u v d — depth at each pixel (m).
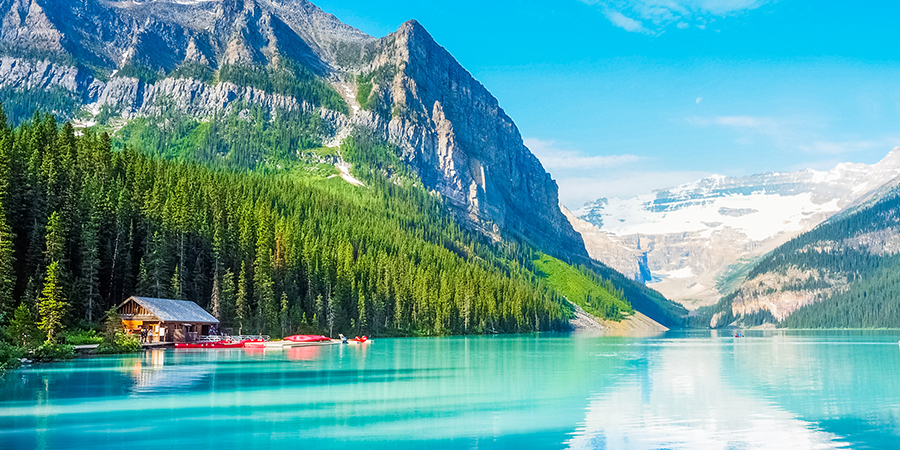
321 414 51.44
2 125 140.38
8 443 40.59
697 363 101.56
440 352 123.94
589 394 63.47
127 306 117.50
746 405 57.75
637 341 195.38
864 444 43.41
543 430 46.78
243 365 87.94
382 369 86.06
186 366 84.31
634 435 45.50
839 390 67.94
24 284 110.69
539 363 98.50
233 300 149.25
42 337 92.69
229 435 43.78
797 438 44.97
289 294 171.62
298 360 98.56
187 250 150.12
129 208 139.75
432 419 50.22
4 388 61.22
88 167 144.75
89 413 49.75
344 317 185.12
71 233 120.19
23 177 117.31
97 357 95.69
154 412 50.81
